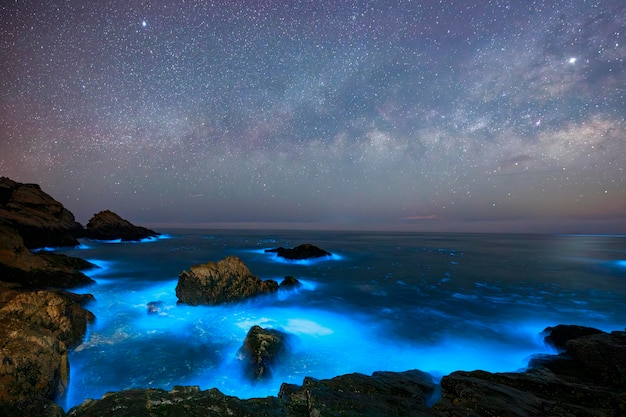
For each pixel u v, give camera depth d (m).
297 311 15.02
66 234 36.47
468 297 19.30
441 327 13.41
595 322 14.55
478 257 41.44
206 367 8.95
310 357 9.67
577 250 54.31
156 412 4.21
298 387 6.39
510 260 38.25
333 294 19.36
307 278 24.70
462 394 6.31
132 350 9.89
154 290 17.38
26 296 9.29
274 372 8.43
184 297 14.13
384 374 7.59
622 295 20.03
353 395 5.64
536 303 17.88
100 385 7.92
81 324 10.34
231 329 11.91
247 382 8.05
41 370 6.44
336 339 11.41
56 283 15.22
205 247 47.34
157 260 30.58
